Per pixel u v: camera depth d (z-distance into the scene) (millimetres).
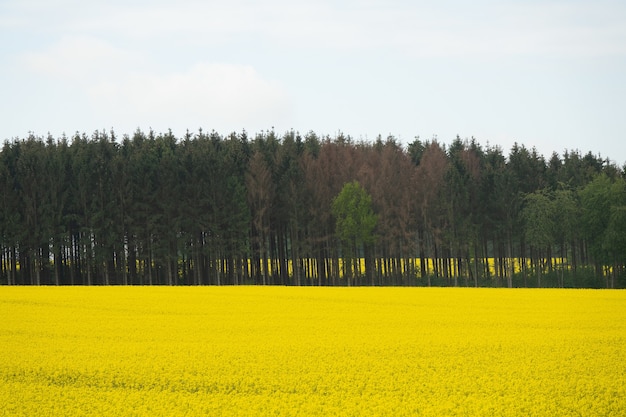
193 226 118250
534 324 48312
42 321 50031
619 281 107188
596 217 106750
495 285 117875
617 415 26359
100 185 118938
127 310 56281
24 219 117875
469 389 30094
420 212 122562
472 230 115250
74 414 27297
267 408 27734
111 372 33719
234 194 116562
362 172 120625
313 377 32469
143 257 117000
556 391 29469
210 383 31766
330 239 122562
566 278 113875
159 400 28969
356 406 27812
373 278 118625
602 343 40406
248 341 41625
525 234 115250
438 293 71062
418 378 32281
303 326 47688
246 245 118812
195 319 51156
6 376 33594
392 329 46219
